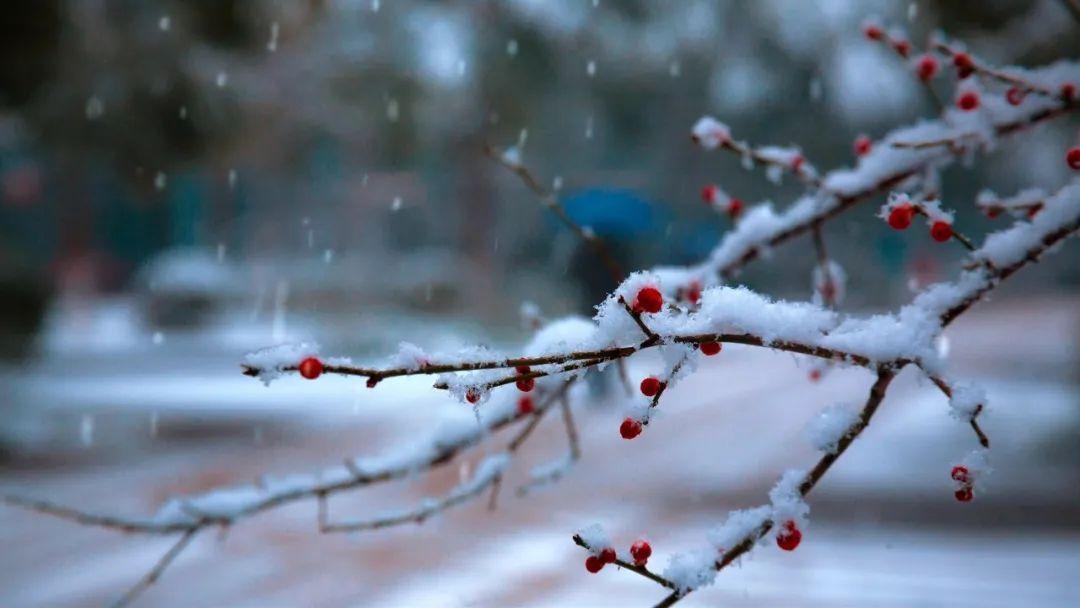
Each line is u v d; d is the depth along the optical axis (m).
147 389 16.23
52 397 14.32
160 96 15.98
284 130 30.02
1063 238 1.89
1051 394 15.50
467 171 30.39
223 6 15.61
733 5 29.22
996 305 44.94
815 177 2.82
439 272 28.98
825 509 7.71
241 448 10.80
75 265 32.50
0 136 23.50
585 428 11.70
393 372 1.54
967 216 22.17
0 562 6.56
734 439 11.37
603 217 12.54
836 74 28.80
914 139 2.71
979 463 1.75
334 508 7.96
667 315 1.71
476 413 1.62
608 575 6.10
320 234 36.50
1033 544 6.64
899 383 17.41
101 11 15.74
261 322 25.56
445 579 6.08
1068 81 2.50
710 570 1.71
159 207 33.38
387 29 27.69
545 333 2.23
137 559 6.62
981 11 9.98
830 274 2.85
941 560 6.28
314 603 5.63
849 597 5.54
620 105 29.67
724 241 2.86
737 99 30.64
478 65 26.41
